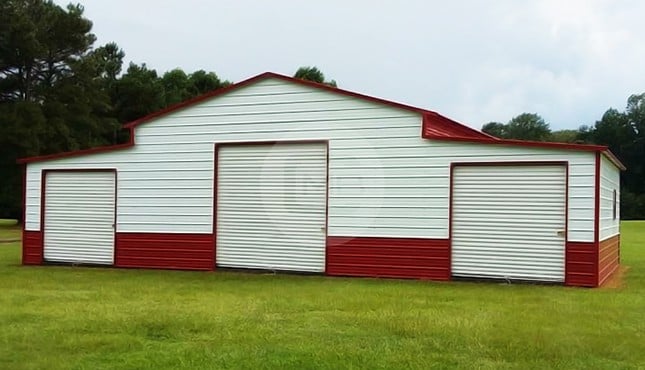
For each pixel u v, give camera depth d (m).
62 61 40.53
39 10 39.31
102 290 10.85
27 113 37.00
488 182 12.38
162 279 12.72
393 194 13.09
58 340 6.70
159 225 15.02
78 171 15.87
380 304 9.20
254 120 14.27
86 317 8.00
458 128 16.09
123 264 15.30
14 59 38.28
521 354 6.12
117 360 5.91
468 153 12.54
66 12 39.69
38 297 9.93
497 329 7.25
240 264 14.31
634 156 79.19
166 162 15.00
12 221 44.41
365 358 5.93
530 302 9.50
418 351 6.23
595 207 11.56
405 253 12.95
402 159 13.04
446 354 6.12
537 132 87.19
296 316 8.14
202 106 14.73
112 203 15.52
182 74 53.25
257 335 6.93
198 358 5.93
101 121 43.03
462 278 12.52
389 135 13.16
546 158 11.92
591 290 11.06
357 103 13.41
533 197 12.04
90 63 41.00
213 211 14.53
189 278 12.95
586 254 11.61
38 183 16.27
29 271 14.38
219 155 14.57
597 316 8.24
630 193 73.12
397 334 7.03
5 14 37.25
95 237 15.66
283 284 11.85
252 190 14.27
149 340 6.73
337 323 7.64
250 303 9.27
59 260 16.03
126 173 15.37
